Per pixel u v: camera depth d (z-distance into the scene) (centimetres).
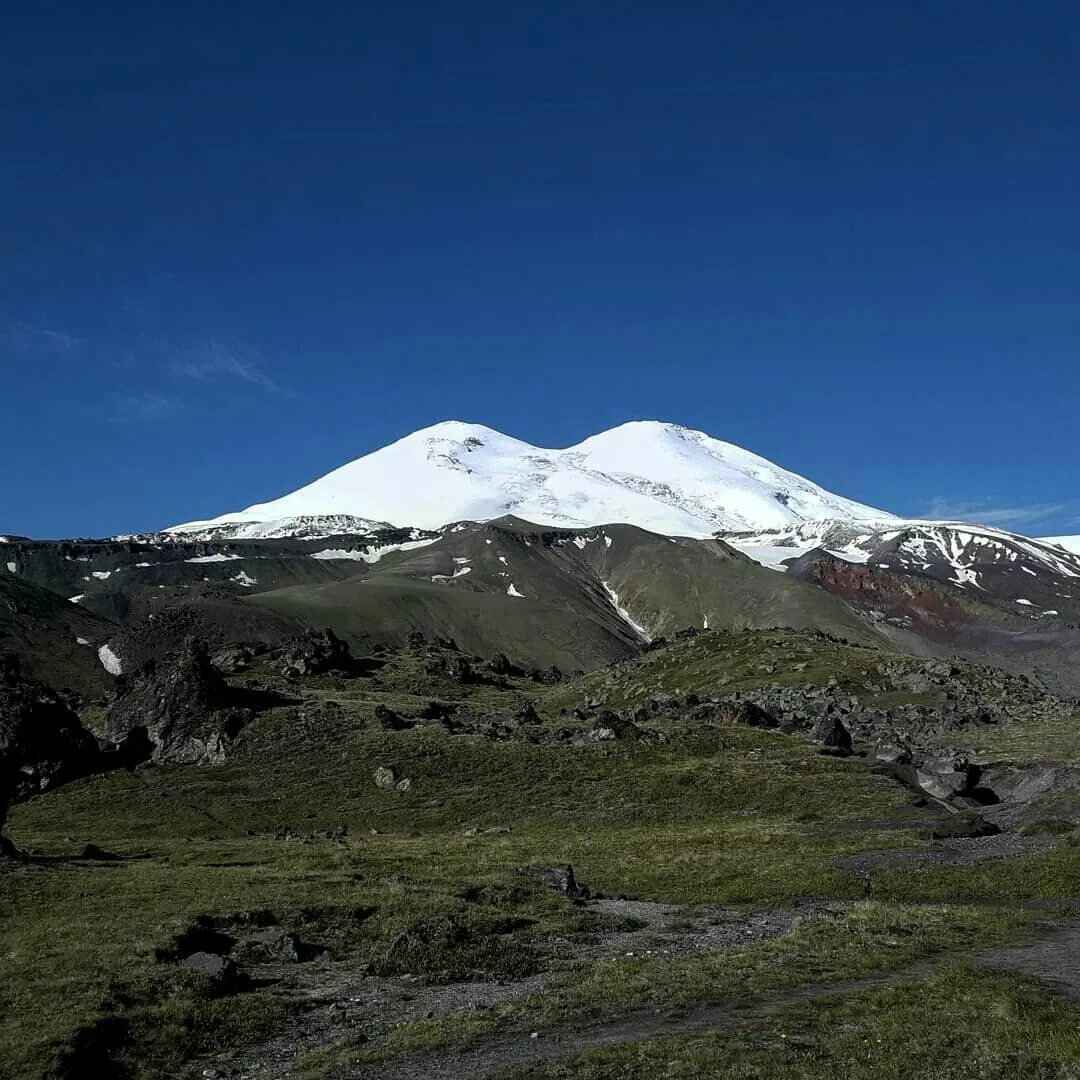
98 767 11300
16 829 9450
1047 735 11206
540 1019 2839
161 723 11925
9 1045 2669
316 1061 2652
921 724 12462
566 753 10275
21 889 4825
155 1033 2895
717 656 18412
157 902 4541
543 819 8488
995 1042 2248
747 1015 2688
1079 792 7169
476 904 4675
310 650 17138
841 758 9500
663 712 12812
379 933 4172
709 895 5191
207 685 12556
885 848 6125
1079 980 2889
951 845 6122
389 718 11988
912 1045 2275
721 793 8562
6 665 12562
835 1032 2447
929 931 3691
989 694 14662
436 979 3547
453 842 7338
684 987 3055
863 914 3984
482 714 13750
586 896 5159
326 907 4469
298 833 8394
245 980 3506
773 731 10912
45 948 3672
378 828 8825
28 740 10969
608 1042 2528
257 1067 2716
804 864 5675
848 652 17412
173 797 10181
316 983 3544
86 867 5725
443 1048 2661
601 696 17912
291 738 11500
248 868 5747
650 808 8400
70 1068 2566
